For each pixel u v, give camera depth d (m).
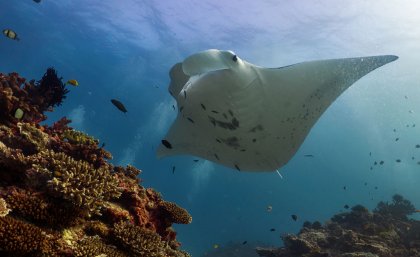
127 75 35.41
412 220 10.61
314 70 4.35
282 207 45.03
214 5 20.11
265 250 8.66
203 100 4.03
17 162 3.54
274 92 4.13
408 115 41.78
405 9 18.27
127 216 4.05
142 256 3.53
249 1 19.08
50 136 4.86
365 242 7.68
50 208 3.18
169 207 5.12
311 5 18.67
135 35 26.14
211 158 5.06
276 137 4.45
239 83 3.80
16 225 2.79
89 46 29.84
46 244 2.86
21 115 4.59
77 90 43.06
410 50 23.03
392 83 30.31
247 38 23.38
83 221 3.49
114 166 5.45
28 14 26.03
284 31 21.72
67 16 24.89
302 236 8.47
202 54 3.38
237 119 4.06
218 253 22.77
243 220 40.53
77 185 3.46
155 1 20.95
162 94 38.03
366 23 19.98
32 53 34.56
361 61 4.50
